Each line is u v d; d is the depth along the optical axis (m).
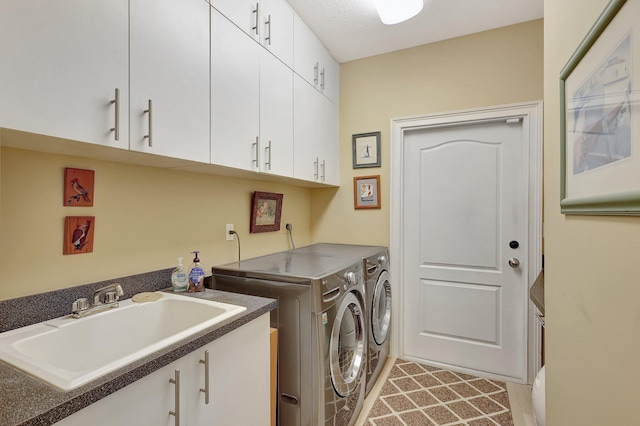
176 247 1.62
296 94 2.00
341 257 2.03
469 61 2.31
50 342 0.98
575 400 0.77
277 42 1.79
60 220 1.16
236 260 2.01
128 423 0.75
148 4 1.07
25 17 0.77
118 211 1.35
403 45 2.45
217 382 1.02
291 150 1.94
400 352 2.58
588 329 0.70
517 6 1.98
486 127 2.33
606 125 0.60
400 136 2.54
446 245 2.46
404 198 2.59
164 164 1.40
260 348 1.24
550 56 0.99
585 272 0.72
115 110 0.97
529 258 2.17
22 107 0.77
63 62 0.84
